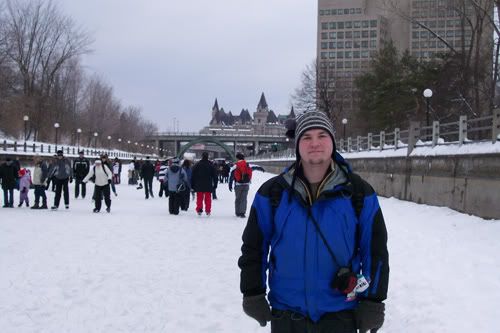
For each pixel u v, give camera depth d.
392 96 49.25
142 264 8.95
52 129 72.38
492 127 15.77
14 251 9.77
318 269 2.92
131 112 137.38
